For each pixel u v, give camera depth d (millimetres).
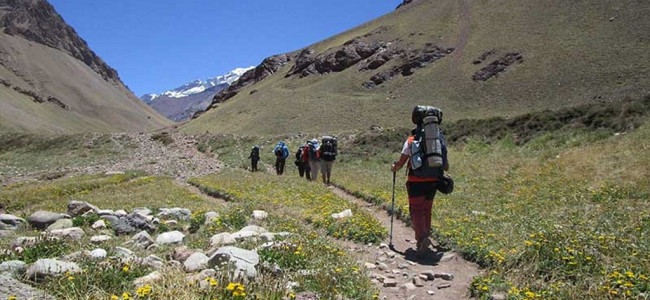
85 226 10555
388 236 8930
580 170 14523
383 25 139500
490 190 13844
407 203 11820
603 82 64438
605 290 4816
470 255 7172
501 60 86125
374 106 89312
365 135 41906
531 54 84000
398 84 99000
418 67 103562
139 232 9312
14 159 47531
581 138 22234
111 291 4777
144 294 4344
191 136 62719
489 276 5777
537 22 94938
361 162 31297
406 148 7770
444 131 34938
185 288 4566
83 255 6395
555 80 71812
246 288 4566
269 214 10727
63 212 12625
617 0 86438
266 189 16734
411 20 131750
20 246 7609
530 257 6148
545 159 18750
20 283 4680
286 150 26016
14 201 16844
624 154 15039
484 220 9336
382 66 111250
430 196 7633
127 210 13180
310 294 4969
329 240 7863
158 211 13172
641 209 8969
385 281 6051
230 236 7898
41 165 42281
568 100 63906
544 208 10203
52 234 8664
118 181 24234
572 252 5879
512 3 111000
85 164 41844
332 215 10352
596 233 6895
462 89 83562
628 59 67625
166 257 7012
